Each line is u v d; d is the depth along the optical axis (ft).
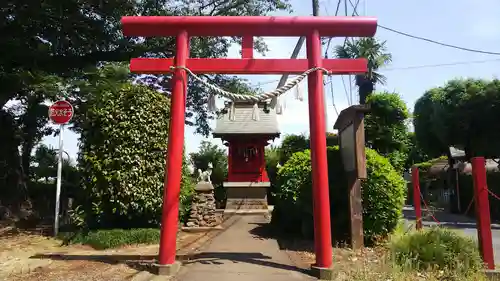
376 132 37.19
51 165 60.59
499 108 55.42
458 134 63.16
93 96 31.12
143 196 27.66
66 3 36.45
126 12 42.75
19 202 37.93
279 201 31.40
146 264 20.90
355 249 25.27
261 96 22.08
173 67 22.03
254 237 31.09
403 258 20.31
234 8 52.75
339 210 28.91
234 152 58.03
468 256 20.11
